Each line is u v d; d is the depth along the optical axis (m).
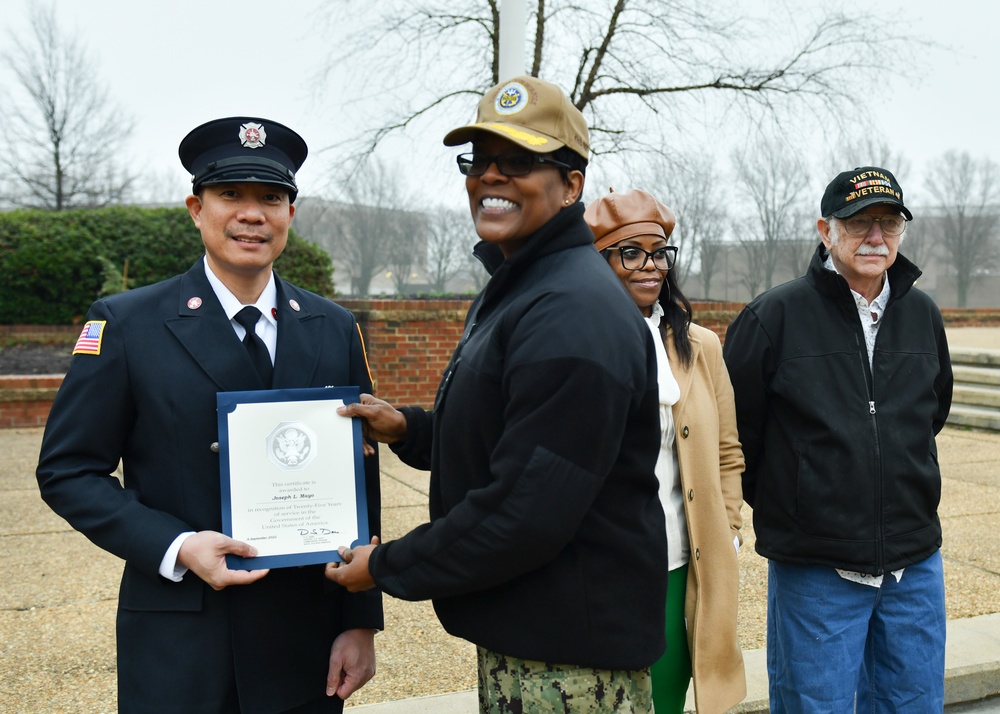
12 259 13.12
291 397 1.89
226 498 1.81
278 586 1.91
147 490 1.86
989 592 4.18
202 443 1.86
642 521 1.73
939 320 2.66
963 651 3.48
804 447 2.51
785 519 2.55
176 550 1.75
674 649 2.35
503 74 5.41
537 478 1.52
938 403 2.79
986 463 7.25
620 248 2.39
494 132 1.67
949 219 41.66
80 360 1.84
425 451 2.13
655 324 2.47
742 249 30.41
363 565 1.76
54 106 23.19
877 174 2.45
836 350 2.51
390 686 3.21
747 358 2.61
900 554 2.45
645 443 1.74
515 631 1.66
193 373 1.87
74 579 4.29
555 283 1.64
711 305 9.86
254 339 1.95
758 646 3.57
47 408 8.75
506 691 1.73
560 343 1.55
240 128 1.88
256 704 1.86
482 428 1.69
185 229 13.81
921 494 2.50
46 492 1.81
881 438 2.46
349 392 1.95
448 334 8.52
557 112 1.73
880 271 2.46
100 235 13.59
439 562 1.60
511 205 1.75
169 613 1.83
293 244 12.43
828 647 2.48
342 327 2.12
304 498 1.86
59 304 13.53
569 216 1.76
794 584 2.54
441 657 3.47
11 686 3.15
